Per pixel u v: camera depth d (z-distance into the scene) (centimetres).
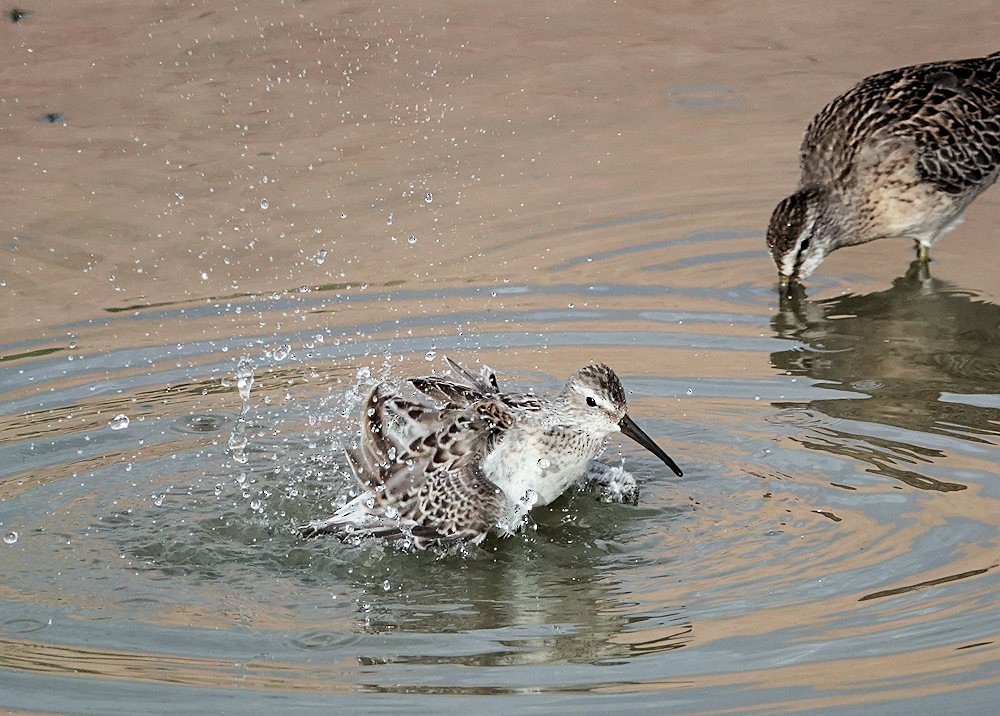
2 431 1359
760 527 1159
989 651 937
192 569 1137
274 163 1872
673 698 902
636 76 2075
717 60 2105
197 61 2088
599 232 1750
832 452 1280
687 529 1168
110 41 2147
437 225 1759
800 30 2177
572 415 1228
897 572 1059
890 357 1472
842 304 1614
